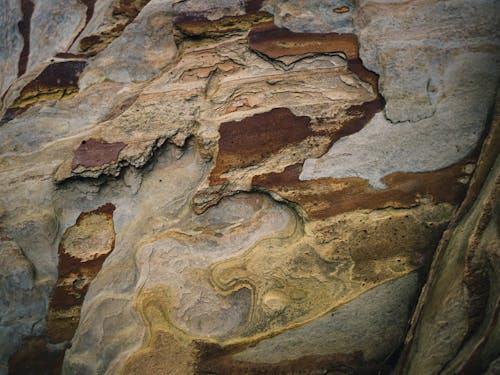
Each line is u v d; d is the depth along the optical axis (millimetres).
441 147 1313
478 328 1080
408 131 1335
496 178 1131
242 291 1312
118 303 1339
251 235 1349
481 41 1376
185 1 1585
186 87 1486
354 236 1300
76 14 1752
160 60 1549
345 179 1331
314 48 1465
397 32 1421
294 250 1317
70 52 1646
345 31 1471
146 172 1425
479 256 1104
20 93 1568
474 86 1337
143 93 1500
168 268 1345
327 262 1300
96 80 1551
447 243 1222
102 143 1434
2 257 1380
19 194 1424
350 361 1287
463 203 1237
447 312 1122
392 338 1279
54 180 1414
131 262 1366
